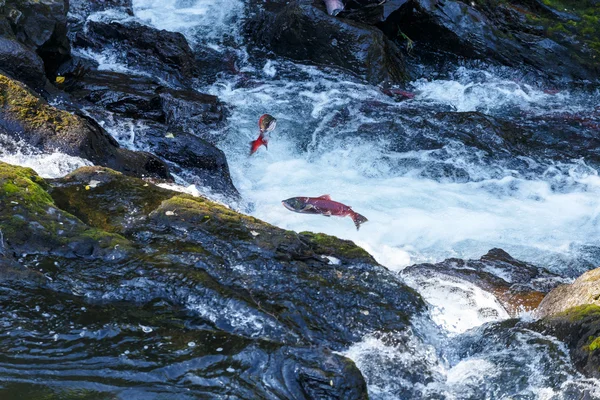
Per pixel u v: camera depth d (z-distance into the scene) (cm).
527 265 1869
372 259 1486
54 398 1120
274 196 2175
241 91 2728
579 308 1331
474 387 1245
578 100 2909
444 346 1355
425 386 1235
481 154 2420
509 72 3020
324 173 2339
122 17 3027
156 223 1478
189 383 1148
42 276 1309
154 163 1944
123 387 1142
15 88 1809
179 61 2720
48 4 2320
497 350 1320
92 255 1367
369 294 1377
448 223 2117
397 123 2534
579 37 3086
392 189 2272
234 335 1223
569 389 1188
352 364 1162
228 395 1130
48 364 1170
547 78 2997
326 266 1439
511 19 3134
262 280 1359
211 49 3005
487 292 1659
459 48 3047
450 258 1891
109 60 2711
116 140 2111
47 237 1379
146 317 1261
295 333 1255
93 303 1280
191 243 1429
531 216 2181
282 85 2788
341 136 2480
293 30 2906
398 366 1249
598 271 1531
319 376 1133
